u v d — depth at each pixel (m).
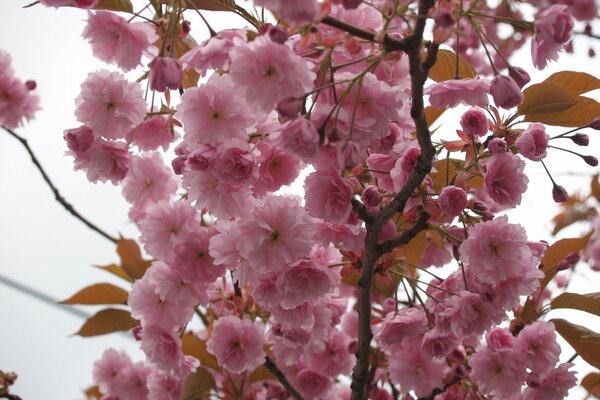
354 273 0.96
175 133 0.96
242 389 1.09
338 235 0.89
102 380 1.19
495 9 1.05
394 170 0.87
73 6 0.87
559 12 0.80
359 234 0.89
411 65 0.78
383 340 0.95
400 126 0.88
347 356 1.08
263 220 0.85
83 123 0.92
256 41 0.78
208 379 1.06
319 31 0.79
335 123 0.79
